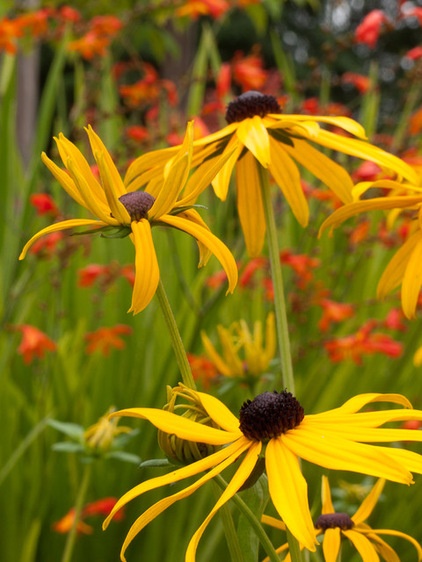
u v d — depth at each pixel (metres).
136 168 0.51
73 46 1.28
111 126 1.32
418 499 0.95
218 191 0.49
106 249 1.22
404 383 1.12
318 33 5.05
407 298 0.46
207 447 0.41
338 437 0.39
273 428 0.39
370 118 1.31
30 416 0.99
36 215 1.13
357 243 1.10
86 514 0.83
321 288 1.05
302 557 0.42
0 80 1.29
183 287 0.95
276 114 0.52
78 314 1.20
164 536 0.95
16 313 1.13
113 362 1.05
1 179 1.21
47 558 0.95
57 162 1.19
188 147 0.42
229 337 0.73
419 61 1.18
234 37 4.96
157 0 1.45
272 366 0.74
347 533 0.47
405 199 0.46
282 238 1.25
